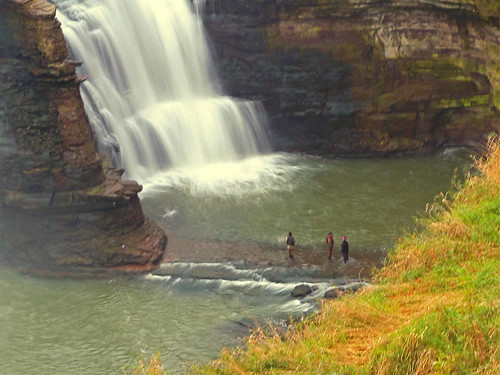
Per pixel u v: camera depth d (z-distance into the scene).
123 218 36.69
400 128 51.03
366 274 34.94
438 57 49.97
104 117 43.66
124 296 33.94
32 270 35.91
